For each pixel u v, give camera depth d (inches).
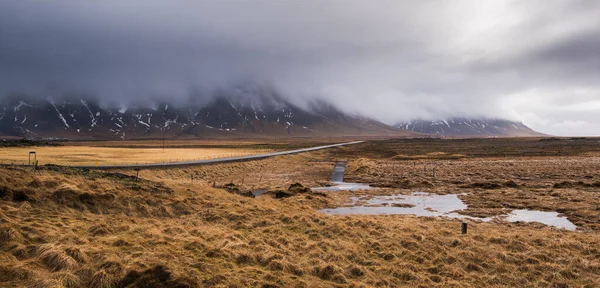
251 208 1290.6
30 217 836.6
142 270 581.3
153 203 1193.4
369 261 783.7
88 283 561.0
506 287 676.1
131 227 872.9
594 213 1466.5
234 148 7770.7
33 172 1179.9
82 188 1128.2
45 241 695.1
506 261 810.2
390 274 717.3
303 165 4202.8
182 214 1174.3
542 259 821.9
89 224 866.1
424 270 750.5
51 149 5255.9
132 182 1401.3
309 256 792.9
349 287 639.8
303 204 1680.6
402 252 853.8
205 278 605.3
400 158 5118.1
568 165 3649.1
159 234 834.2
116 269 592.1
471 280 704.4
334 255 786.2
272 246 846.5
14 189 978.1
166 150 6112.2
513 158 4778.5
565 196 1875.0
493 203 1782.7
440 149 7180.1
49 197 1010.7
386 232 1055.0
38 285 527.8
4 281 532.7
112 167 2620.6
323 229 1042.7
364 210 1668.3
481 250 874.8
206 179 2851.9
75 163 2913.4
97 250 668.7
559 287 678.5
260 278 632.4
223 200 1439.5
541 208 1633.9
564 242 952.9
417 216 1513.3
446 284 674.8
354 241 949.8
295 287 609.9
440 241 954.7
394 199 1987.0
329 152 6599.4
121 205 1109.7
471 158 4906.5
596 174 2906.0
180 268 623.8
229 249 762.2
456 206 1765.5
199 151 6087.6
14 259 604.4
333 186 2596.0
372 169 3555.6
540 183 2436.0
